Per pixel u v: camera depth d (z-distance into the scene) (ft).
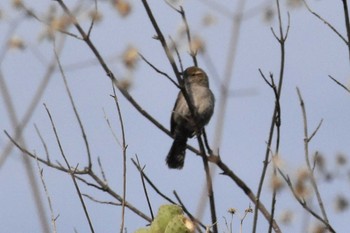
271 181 32.37
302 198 32.07
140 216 36.47
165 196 34.88
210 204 33.99
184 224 25.64
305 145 32.63
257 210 32.37
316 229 31.68
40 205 29.63
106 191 36.86
